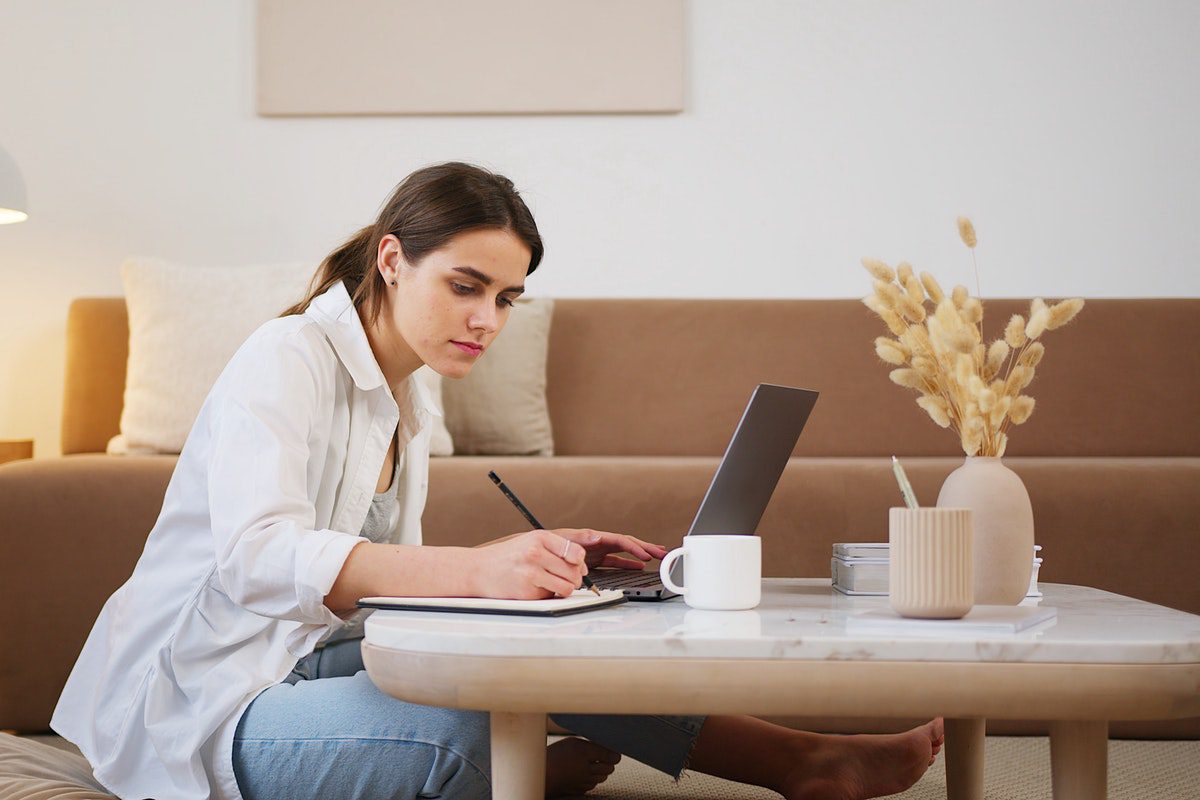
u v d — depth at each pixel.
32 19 3.15
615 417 2.92
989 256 3.09
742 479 1.35
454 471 2.38
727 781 1.87
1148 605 1.30
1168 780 1.91
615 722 1.50
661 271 3.12
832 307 2.94
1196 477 2.35
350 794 1.20
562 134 3.14
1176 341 2.87
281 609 1.18
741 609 1.18
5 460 2.82
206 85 3.15
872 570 1.36
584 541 1.45
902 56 3.12
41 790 1.26
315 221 3.13
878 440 2.86
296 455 1.24
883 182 3.11
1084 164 3.09
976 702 0.93
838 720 2.22
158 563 1.34
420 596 1.15
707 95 3.13
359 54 3.13
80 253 3.12
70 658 2.31
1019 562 1.27
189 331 2.73
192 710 1.25
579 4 3.13
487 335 1.35
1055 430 2.85
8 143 3.14
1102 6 3.10
